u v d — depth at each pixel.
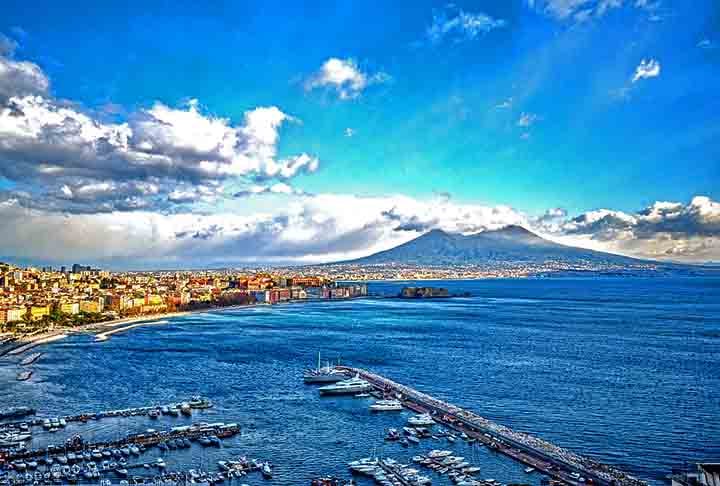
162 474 165.12
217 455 182.75
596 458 183.50
